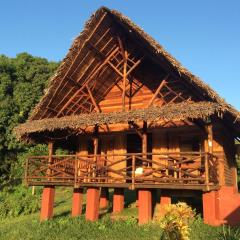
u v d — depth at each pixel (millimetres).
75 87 16953
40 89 32094
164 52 13469
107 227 13234
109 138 17859
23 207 21781
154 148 16453
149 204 13438
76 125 14461
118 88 17625
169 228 5762
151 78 16672
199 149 15773
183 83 14508
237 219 13328
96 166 14977
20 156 30750
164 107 13391
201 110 12234
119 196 16391
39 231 13156
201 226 12172
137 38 14633
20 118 30922
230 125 15641
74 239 11719
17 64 32219
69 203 22938
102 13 14656
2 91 30812
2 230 14516
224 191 13820
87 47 15617
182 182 13578
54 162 16703
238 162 24594
